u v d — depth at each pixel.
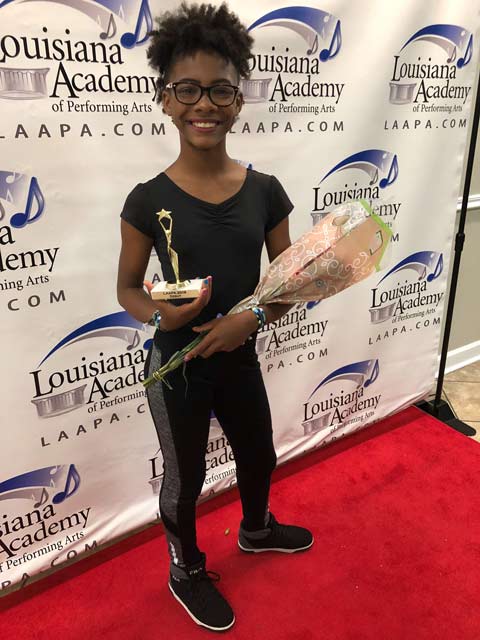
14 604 1.57
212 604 1.47
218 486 1.98
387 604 1.51
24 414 1.52
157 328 1.25
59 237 1.41
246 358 1.30
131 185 1.46
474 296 2.72
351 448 2.22
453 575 1.60
